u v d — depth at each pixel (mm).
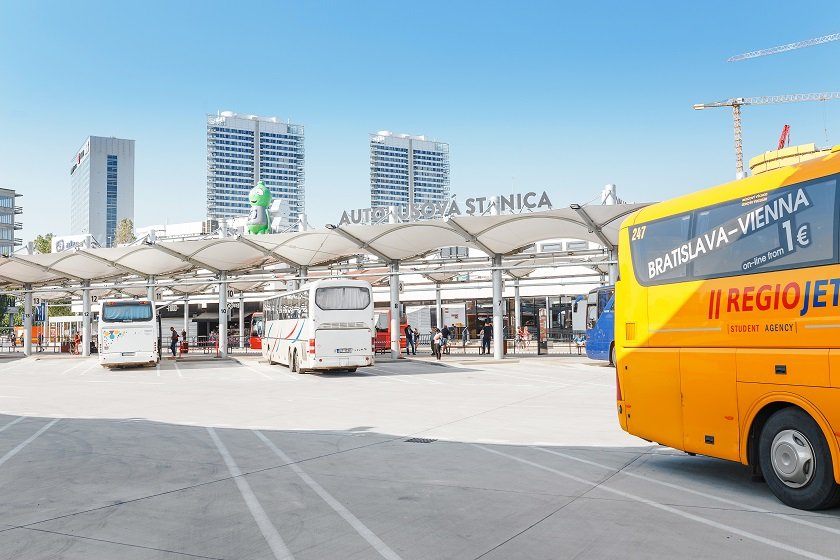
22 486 7672
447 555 5191
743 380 6699
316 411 14500
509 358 32688
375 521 6141
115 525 6094
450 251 40531
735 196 6996
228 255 35031
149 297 39562
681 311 7555
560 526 5891
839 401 5750
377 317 41344
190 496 7152
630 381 8312
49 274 42125
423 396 17156
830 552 5121
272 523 6113
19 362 37750
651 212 8188
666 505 6555
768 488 7227
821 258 6004
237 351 48844
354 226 28422
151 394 18812
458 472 8203
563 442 10250
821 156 6199
